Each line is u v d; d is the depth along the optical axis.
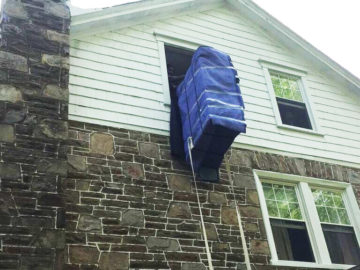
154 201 6.13
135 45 7.85
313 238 7.09
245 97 8.38
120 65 7.39
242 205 6.78
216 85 6.44
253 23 9.82
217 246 6.16
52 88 5.80
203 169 6.70
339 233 7.49
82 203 5.65
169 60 8.57
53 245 4.60
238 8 9.70
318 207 7.61
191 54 8.56
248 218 6.67
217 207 6.55
